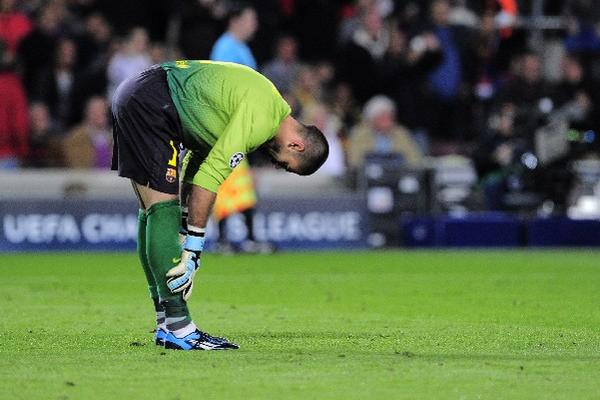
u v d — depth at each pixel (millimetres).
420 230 68625
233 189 62250
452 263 57094
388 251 66438
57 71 71625
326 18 80125
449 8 80938
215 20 68812
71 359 24047
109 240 65875
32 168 67000
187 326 25875
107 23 77438
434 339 28078
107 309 35781
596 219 70438
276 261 58000
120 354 24891
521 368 22766
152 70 26172
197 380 21344
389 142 69688
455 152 76188
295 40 80062
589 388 20609
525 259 59938
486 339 28109
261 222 66438
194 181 25156
